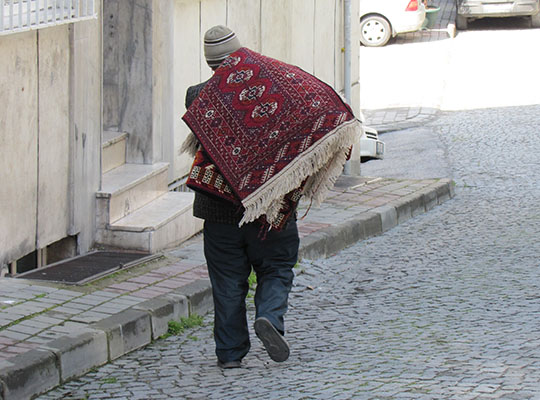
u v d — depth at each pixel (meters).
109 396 8.15
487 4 41.69
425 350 9.07
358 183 18.81
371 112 29.23
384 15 39.44
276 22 18.34
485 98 30.03
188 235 13.71
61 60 11.63
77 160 12.02
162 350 9.60
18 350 8.42
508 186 19.64
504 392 7.54
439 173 21.47
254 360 9.14
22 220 11.05
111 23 13.67
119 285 10.87
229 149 8.20
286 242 8.70
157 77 13.86
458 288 11.85
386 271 13.07
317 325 10.38
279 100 8.17
